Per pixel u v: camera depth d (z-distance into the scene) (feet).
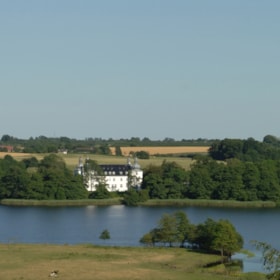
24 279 492.54
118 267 552.82
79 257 600.80
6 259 579.07
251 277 557.33
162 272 536.83
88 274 514.68
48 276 504.02
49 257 595.06
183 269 578.66
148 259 623.77
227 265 628.28
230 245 651.66
